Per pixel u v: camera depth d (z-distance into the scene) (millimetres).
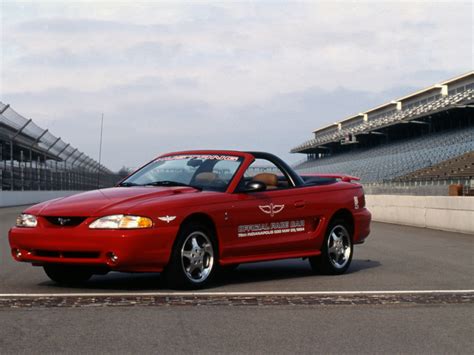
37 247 6734
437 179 36469
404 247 12523
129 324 5168
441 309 5988
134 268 6613
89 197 7090
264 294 6691
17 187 37062
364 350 4492
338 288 7219
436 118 57406
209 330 5012
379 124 63250
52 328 5000
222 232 7246
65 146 41812
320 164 77000
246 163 7836
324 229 8391
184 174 7805
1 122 29125
